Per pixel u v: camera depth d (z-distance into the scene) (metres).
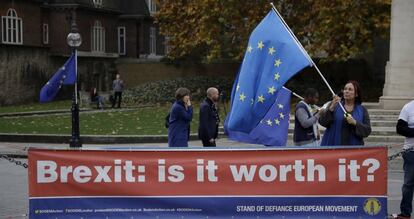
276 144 19.28
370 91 81.12
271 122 19.33
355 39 70.38
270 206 16.98
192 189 17.00
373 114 46.62
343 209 16.92
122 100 84.88
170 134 26.28
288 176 16.95
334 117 18.44
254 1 76.06
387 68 49.50
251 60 18.52
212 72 96.88
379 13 68.62
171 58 88.81
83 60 97.00
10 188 25.84
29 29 92.31
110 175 16.94
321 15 68.31
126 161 16.92
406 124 18.98
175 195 17.00
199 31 78.69
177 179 17.00
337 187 16.92
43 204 16.89
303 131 22.28
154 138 42.41
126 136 42.31
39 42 94.62
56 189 16.91
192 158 16.92
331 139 18.53
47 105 82.00
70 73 37.50
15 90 82.50
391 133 41.78
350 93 18.44
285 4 75.31
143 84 94.75
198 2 78.12
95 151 16.88
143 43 117.06
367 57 89.06
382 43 89.12
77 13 100.12
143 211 17.03
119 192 16.97
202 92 85.88
